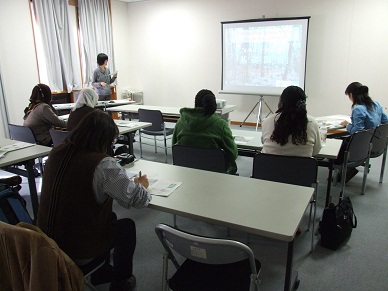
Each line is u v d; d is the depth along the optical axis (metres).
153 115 4.44
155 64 7.87
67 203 1.33
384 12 5.30
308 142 2.25
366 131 2.87
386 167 4.09
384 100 5.62
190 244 1.20
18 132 3.41
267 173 2.29
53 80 6.26
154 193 1.67
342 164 2.95
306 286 1.95
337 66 5.88
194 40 7.20
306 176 2.18
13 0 5.47
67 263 1.15
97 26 7.08
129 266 1.75
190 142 2.58
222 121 2.56
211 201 1.58
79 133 1.39
